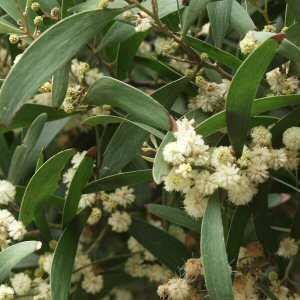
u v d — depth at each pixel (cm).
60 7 41
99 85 34
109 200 40
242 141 33
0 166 44
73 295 43
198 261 35
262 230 37
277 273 38
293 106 39
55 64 33
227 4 39
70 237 37
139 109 33
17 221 37
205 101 38
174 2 38
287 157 35
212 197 32
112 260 45
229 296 30
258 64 30
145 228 41
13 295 36
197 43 37
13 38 37
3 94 32
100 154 39
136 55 43
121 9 34
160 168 31
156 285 49
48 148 47
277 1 44
